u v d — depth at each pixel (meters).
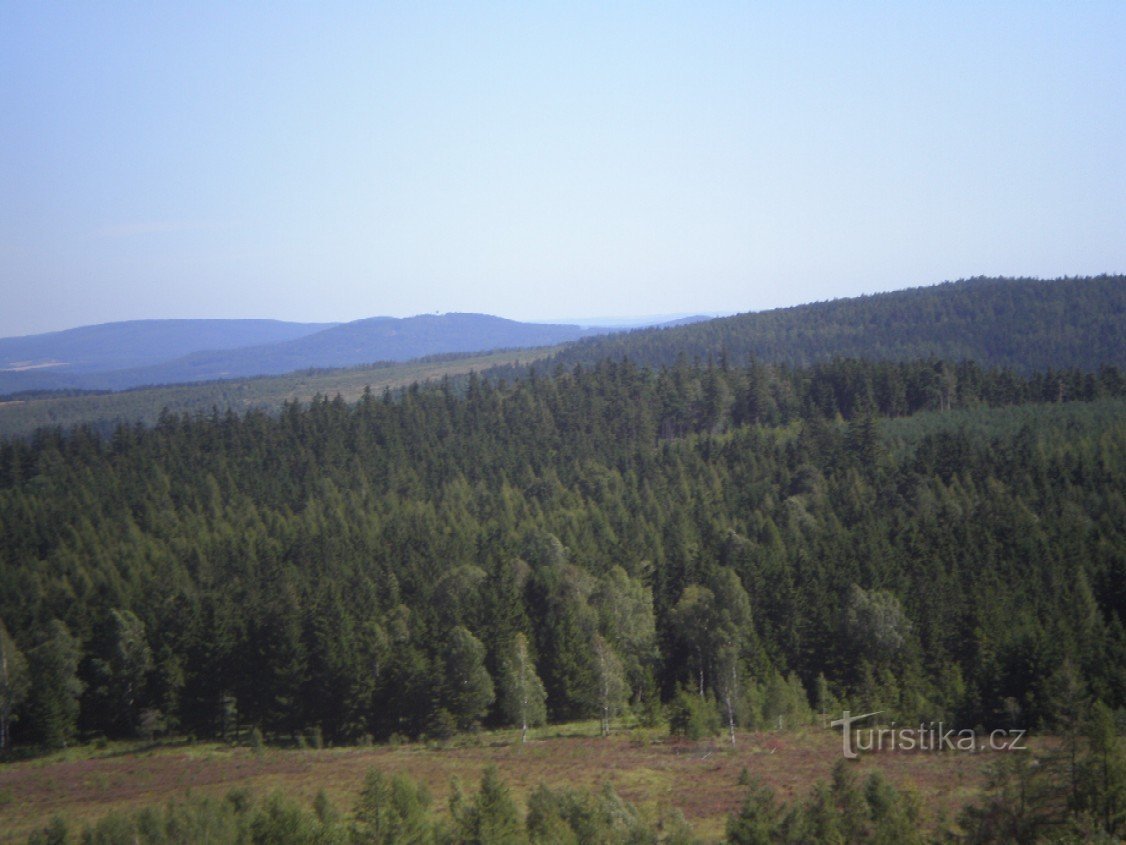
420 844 36.53
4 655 78.19
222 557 109.81
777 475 127.31
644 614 83.31
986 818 35.16
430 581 97.81
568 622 80.25
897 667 73.06
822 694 70.62
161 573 103.19
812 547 96.12
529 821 37.47
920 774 48.53
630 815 39.09
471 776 55.81
